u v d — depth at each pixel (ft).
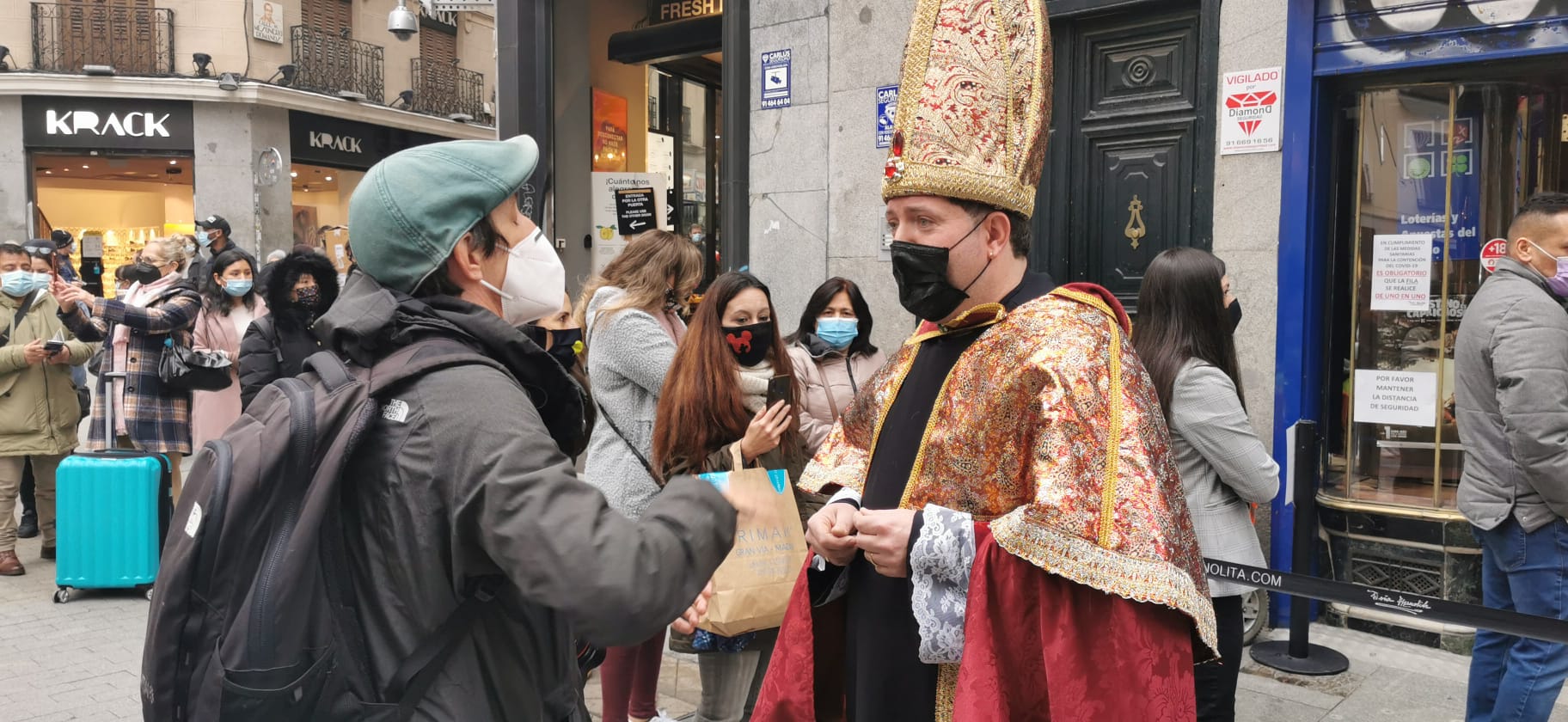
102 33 62.03
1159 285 9.26
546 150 23.80
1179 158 15.29
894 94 17.51
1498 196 13.41
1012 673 5.01
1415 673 13.00
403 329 4.55
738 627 9.36
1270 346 14.28
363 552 4.31
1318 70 13.87
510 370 4.80
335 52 68.23
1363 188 14.24
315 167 69.46
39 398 18.75
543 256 5.16
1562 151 13.04
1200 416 8.82
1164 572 4.59
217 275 19.66
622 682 10.79
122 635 15.69
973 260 5.39
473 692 4.37
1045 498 4.73
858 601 5.86
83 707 12.85
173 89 62.13
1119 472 4.74
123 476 17.25
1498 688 10.14
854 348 12.68
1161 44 15.40
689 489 4.51
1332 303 14.47
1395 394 14.11
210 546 4.12
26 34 61.77
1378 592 9.41
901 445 5.71
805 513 10.51
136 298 19.48
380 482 4.26
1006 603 4.97
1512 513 9.70
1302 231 13.98
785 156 18.93
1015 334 5.18
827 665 6.29
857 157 18.02
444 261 4.75
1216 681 8.80
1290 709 12.04
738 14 19.19
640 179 24.94
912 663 5.56
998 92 5.37
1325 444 14.60
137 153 63.16
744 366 10.37
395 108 72.08
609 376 10.91
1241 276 14.44
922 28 5.46
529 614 4.55
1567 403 9.20
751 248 19.48
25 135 61.93
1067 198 16.38
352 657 4.29
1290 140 13.99
